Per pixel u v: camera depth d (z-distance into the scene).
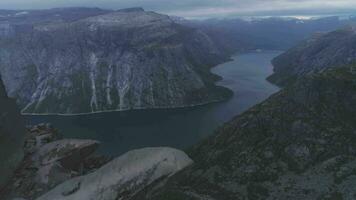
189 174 72.81
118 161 42.78
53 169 46.06
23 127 48.81
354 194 67.25
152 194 41.16
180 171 42.78
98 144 52.41
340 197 67.88
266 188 75.62
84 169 49.88
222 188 75.88
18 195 43.22
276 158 83.25
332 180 72.38
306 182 74.19
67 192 39.72
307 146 83.56
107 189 39.97
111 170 41.75
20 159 46.25
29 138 52.97
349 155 77.94
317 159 79.56
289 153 83.25
